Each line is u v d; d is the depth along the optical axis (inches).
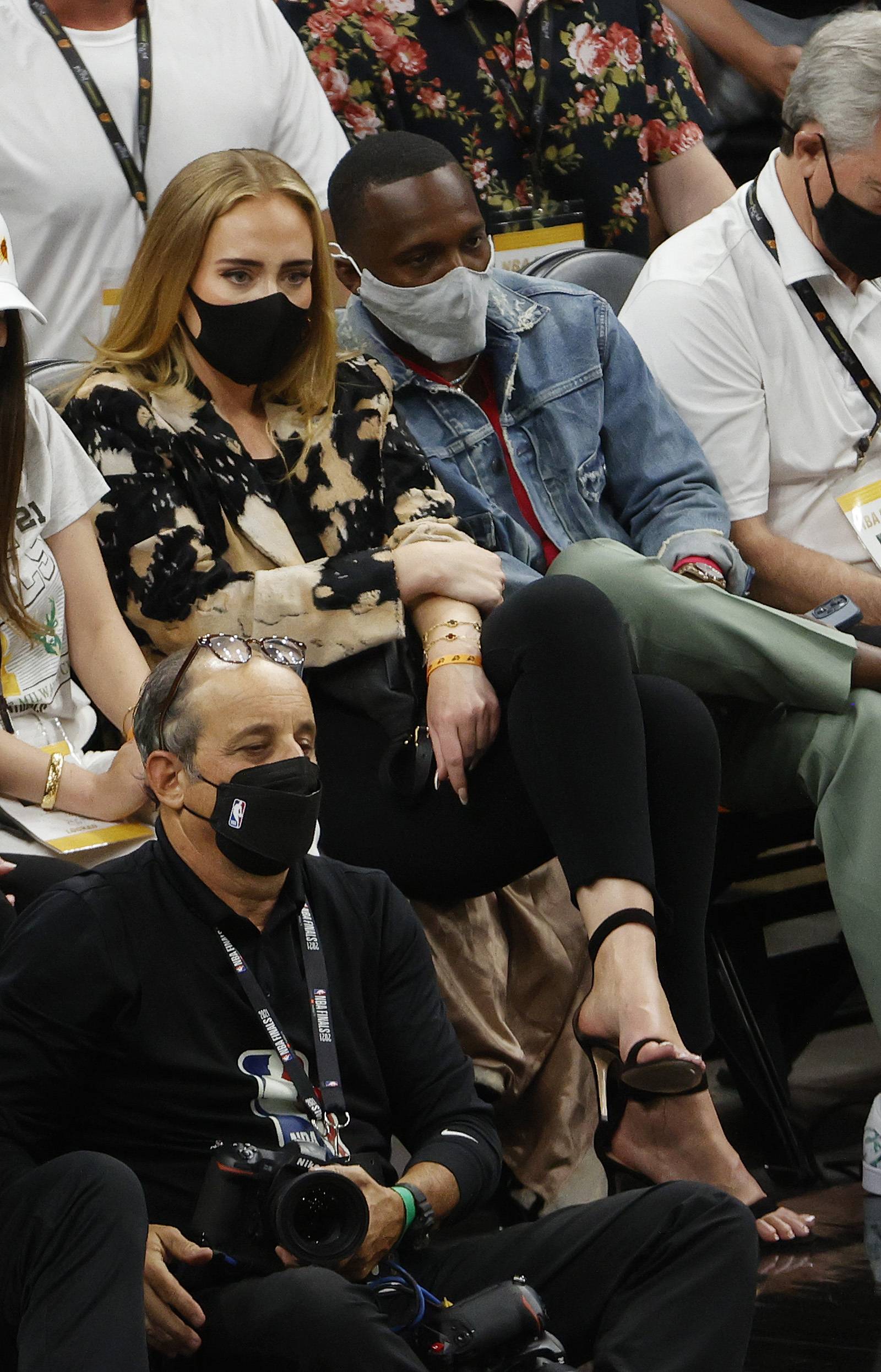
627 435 507.5
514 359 491.2
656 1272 300.2
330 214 537.0
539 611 381.1
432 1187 302.7
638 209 669.9
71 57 519.8
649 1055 344.8
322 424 447.5
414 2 631.8
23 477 408.8
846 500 542.6
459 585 425.7
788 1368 329.4
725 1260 297.6
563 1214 315.3
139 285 437.4
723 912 486.3
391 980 323.9
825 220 529.7
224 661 307.7
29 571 405.7
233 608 418.3
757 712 476.7
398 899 330.0
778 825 504.7
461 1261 315.6
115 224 516.7
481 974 424.2
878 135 512.7
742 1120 504.7
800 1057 566.3
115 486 423.2
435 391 483.8
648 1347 289.4
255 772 301.9
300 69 565.6
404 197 461.1
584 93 653.9
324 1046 306.7
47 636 409.1
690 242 556.1
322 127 568.7
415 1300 285.3
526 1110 433.4
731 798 488.1
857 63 514.9
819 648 456.8
